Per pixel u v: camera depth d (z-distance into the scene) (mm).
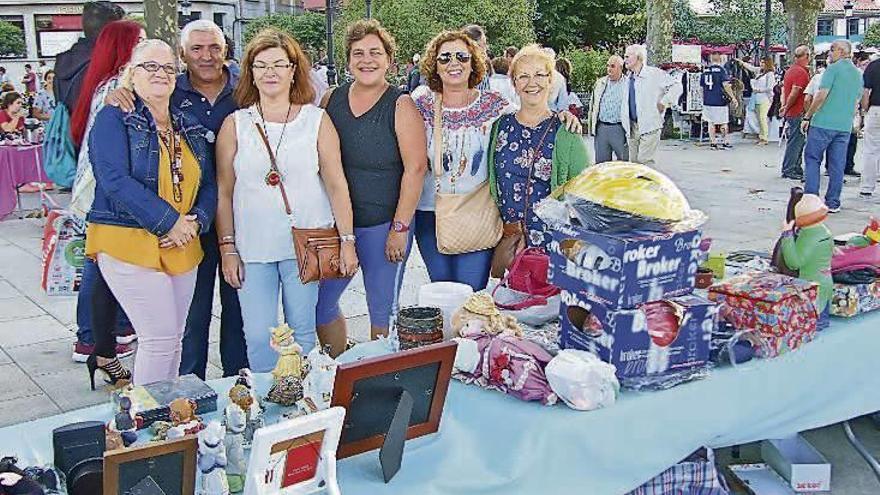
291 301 3887
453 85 4242
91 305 4871
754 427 3307
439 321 3242
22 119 11016
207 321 4371
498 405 2973
